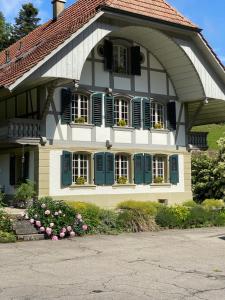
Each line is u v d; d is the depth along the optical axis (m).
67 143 21.28
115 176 23.00
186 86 24.45
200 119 28.39
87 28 19.77
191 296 8.24
